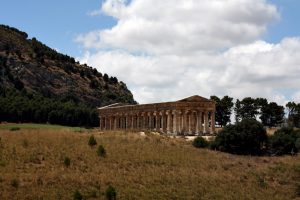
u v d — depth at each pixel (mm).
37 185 90312
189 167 114438
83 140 125438
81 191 89562
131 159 113188
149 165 111688
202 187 101188
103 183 95250
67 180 94062
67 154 109938
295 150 139125
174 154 123125
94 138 125250
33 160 103562
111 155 113875
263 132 141500
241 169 118500
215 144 139750
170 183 101188
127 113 199500
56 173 97125
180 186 100062
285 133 149625
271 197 101062
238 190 102750
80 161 107500
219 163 121062
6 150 107250
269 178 113562
